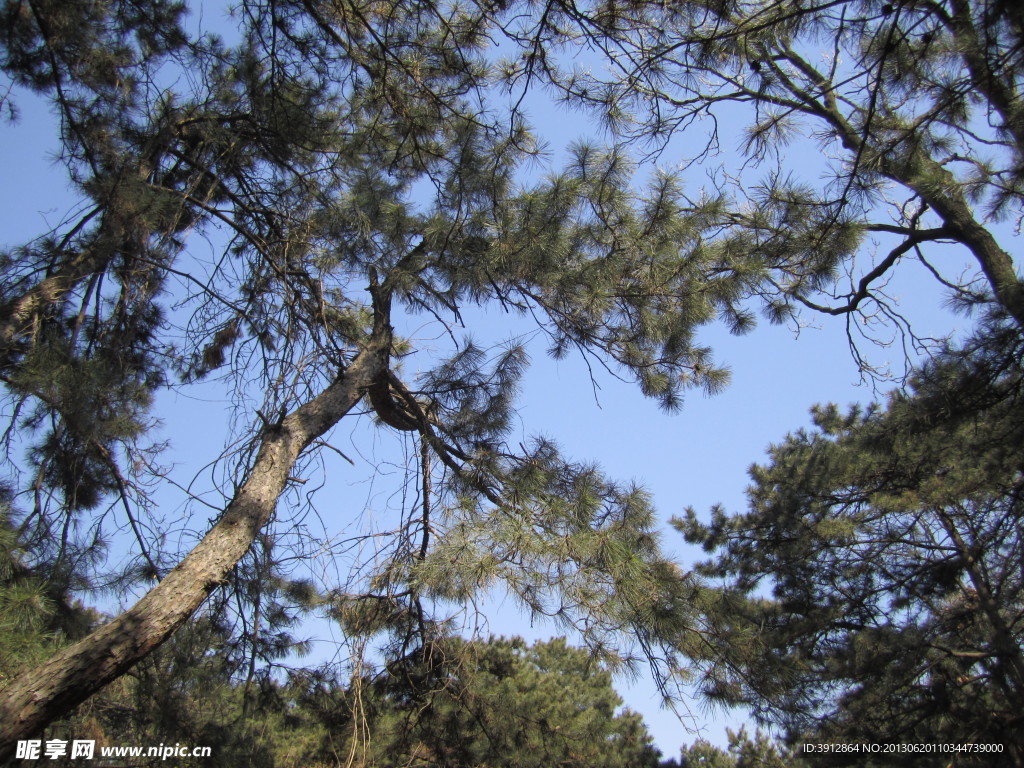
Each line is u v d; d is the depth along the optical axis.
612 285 6.95
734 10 5.43
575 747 7.80
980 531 8.92
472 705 7.59
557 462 6.77
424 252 7.04
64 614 5.73
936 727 9.68
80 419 5.18
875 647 9.84
